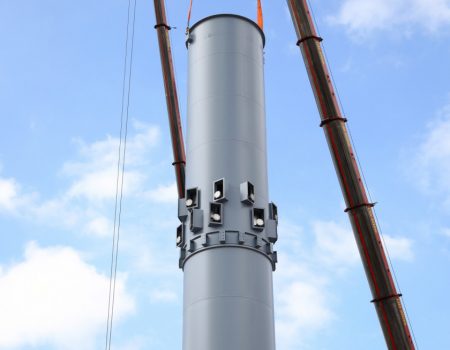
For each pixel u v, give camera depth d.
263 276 26.03
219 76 29.47
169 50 43.88
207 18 31.17
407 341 29.97
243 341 24.19
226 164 27.53
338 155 33.16
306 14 35.78
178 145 40.66
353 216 32.22
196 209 26.92
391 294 30.67
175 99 42.44
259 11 36.03
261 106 29.77
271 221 27.22
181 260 27.11
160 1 44.62
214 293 25.08
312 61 34.88
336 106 34.12
